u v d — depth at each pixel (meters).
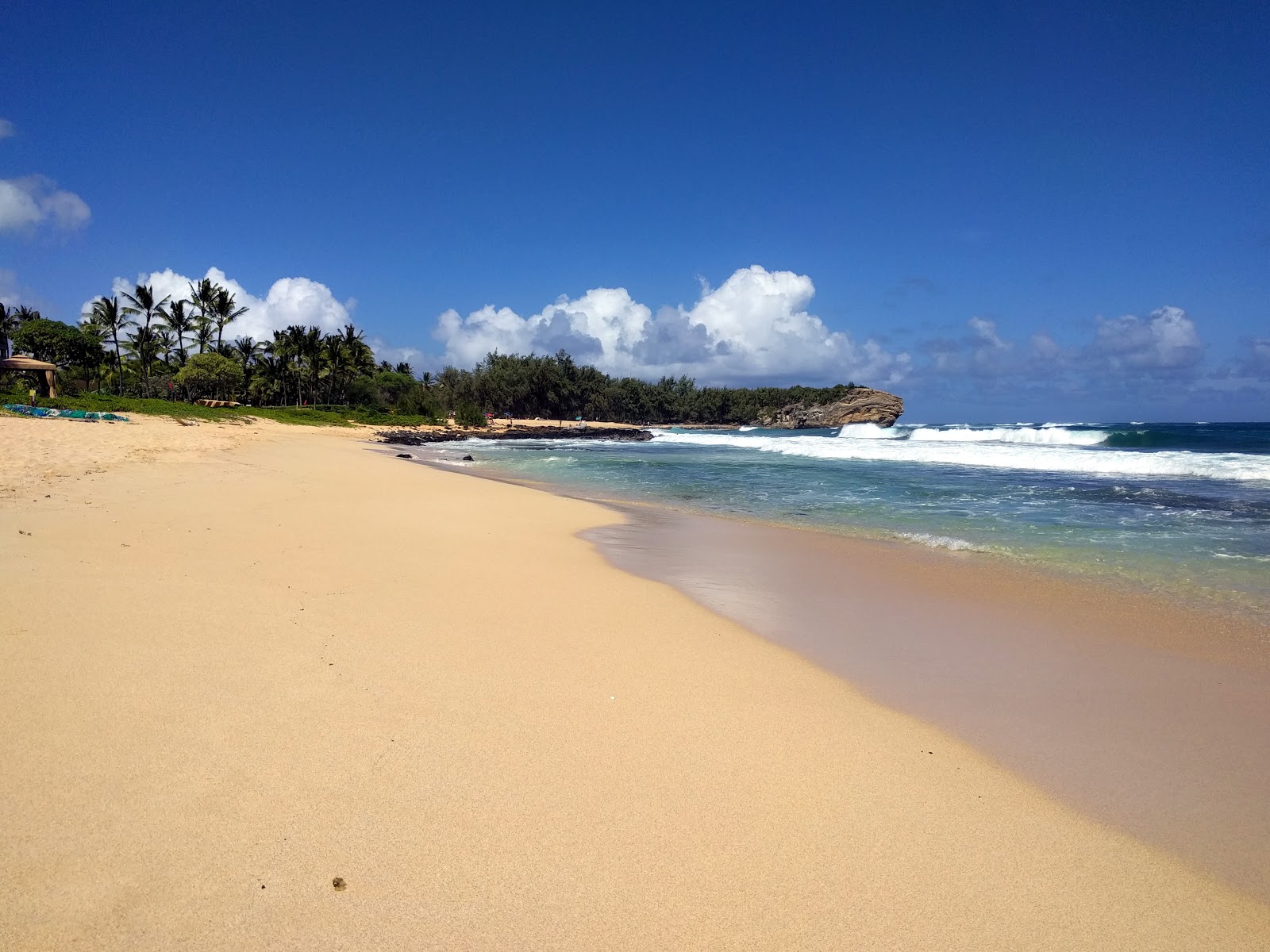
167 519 9.23
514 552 9.42
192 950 2.28
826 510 14.73
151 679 4.21
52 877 2.52
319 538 9.12
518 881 2.75
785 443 44.78
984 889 2.89
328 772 3.38
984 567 9.25
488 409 103.31
